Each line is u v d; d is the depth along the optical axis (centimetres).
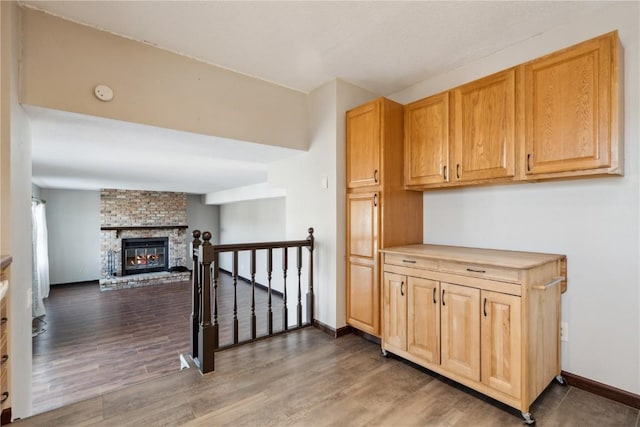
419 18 207
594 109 175
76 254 777
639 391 186
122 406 186
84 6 192
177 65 248
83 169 454
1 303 158
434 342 217
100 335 453
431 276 220
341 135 302
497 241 250
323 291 311
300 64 270
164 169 460
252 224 788
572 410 184
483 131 222
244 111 284
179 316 541
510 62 242
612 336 195
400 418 177
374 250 273
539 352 188
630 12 187
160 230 861
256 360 246
